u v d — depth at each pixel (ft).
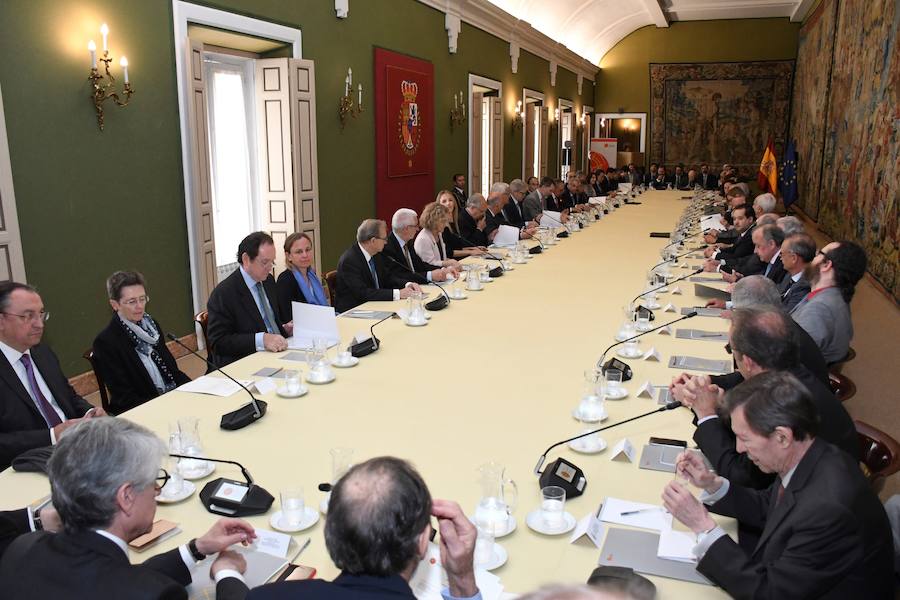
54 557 4.98
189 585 5.72
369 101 28.94
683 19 65.31
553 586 3.11
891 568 5.67
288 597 4.33
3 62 14.07
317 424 8.75
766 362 7.81
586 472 7.49
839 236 37.24
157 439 5.40
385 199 30.83
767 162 59.88
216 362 12.80
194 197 19.22
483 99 45.14
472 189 41.91
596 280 18.11
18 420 9.48
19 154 14.55
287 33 22.88
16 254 14.39
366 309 14.92
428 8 33.86
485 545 5.98
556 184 39.75
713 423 7.69
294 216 23.89
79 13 15.60
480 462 7.70
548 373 10.64
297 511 6.55
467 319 13.97
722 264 20.22
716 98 66.13
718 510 6.77
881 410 16.67
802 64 58.34
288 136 23.41
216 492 6.84
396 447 8.07
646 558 6.00
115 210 16.97
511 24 44.21
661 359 11.25
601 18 60.03
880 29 29.01
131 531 5.23
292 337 13.14
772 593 5.33
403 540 4.32
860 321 24.30
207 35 20.43
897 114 25.84
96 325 16.71
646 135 68.64
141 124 17.54
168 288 18.85
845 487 5.55
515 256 20.98
